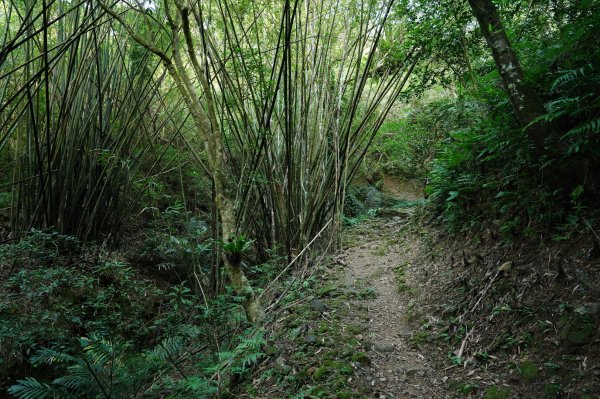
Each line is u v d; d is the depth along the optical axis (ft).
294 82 15.19
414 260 12.51
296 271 13.65
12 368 9.47
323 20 15.57
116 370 7.70
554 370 5.98
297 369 7.77
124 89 15.81
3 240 12.81
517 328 7.06
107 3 12.86
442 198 14.10
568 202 8.03
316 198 14.93
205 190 18.25
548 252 7.81
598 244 6.88
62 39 13.24
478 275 9.11
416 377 7.15
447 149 13.66
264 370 8.14
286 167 14.76
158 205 18.75
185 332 9.12
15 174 13.41
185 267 14.48
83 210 14.03
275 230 14.88
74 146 13.57
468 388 6.41
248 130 14.40
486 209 10.70
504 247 9.09
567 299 6.75
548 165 8.14
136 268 15.06
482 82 11.55
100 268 11.91
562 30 8.77
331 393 6.86
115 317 10.97
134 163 15.53
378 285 11.66
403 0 11.85
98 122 14.69
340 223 15.07
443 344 7.89
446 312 8.74
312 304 10.22
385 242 15.76
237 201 12.92
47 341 10.21
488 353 7.06
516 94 8.17
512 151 9.80
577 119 7.97
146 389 8.66
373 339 8.56
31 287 10.14
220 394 7.67
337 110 15.21
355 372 7.38
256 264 15.29
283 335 9.12
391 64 15.35
